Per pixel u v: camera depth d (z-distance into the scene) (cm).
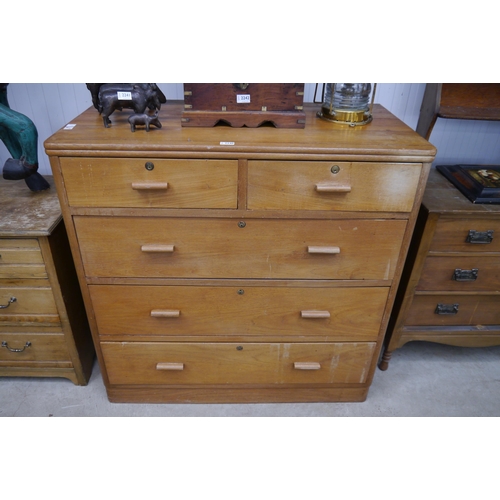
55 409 167
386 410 170
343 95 147
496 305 179
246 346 155
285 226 130
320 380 166
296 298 145
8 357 169
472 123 192
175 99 177
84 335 177
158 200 125
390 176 122
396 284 143
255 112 135
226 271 138
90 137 121
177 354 157
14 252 145
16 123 148
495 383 185
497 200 154
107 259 135
